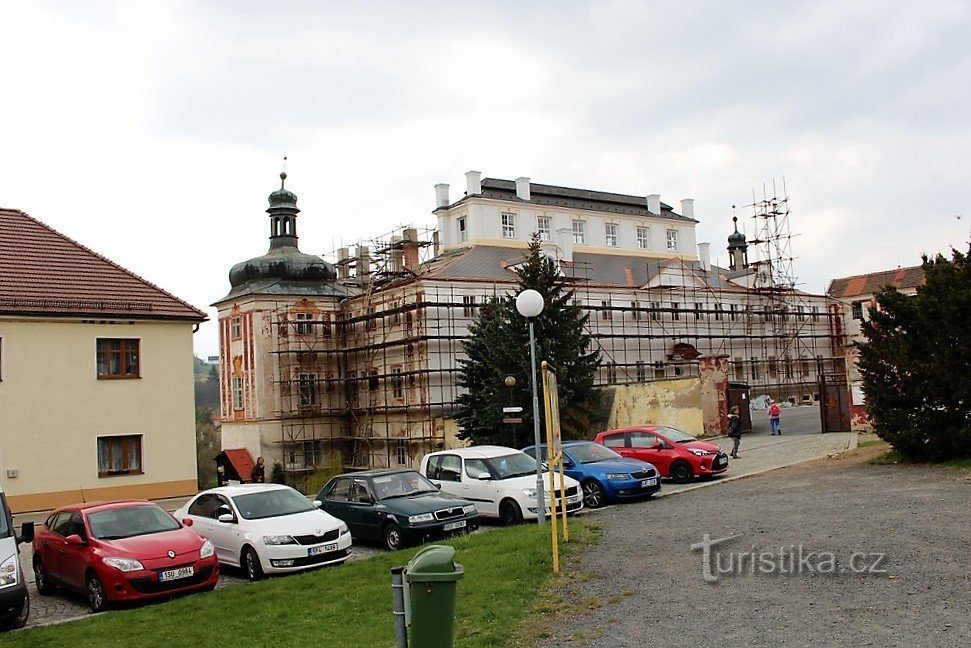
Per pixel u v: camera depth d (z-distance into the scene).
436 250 63.97
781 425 40.22
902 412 20.83
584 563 12.43
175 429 29.08
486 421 33.81
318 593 12.62
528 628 9.53
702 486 22.09
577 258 61.44
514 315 33.81
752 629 8.79
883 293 21.41
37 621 13.11
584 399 34.12
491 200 61.59
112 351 28.44
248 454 51.91
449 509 17.23
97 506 15.03
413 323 47.75
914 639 8.12
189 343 29.72
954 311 20.08
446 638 6.68
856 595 9.68
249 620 11.41
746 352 61.16
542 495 16.56
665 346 56.09
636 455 24.30
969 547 11.42
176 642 10.61
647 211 70.44
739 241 80.44
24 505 26.30
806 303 66.50
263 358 52.06
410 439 47.06
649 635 8.90
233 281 55.31
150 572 13.39
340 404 53.94
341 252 65.62
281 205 55.41
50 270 28.67
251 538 15.17
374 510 17.48
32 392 26.80
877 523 13.38
